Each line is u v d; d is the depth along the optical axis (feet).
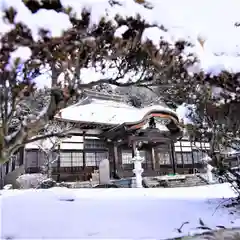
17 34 6.88
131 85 10.05
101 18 7.68
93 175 57.21
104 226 13.65
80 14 7.48
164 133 63.98
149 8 9.13
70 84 8.04
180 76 9.27
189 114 17.75
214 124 15.84
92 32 7.63
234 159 18.79
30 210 16.85
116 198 22.41
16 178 46.62
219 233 12.57
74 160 60.75
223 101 12.39
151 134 61.98
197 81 9.67
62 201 20.44
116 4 8.37
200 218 15.16
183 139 79.30
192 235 12.28
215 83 9.94
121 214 16.14
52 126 41.47
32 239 11.80
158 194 25.54
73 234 12.46
